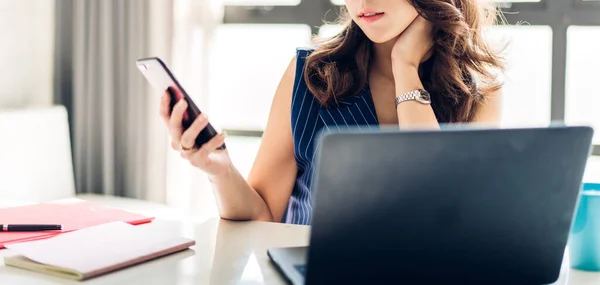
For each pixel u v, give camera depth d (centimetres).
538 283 79
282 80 149
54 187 248
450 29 138
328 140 64
